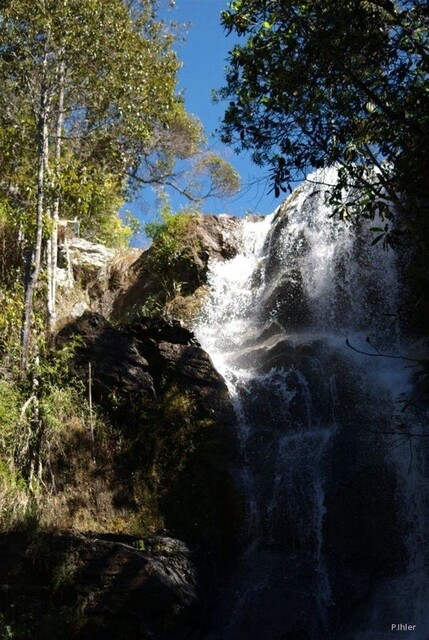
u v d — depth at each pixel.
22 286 16.30
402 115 9.66
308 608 10.19
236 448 12.41
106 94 17.36
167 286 18.06
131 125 18.09
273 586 10.52
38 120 16.45
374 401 12.37
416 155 9.18
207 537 11.38
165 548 10.73
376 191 9.98
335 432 12.12
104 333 13.88
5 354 14.86
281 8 10.38
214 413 12.80
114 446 12.83
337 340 14.21
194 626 10.08
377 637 10.03
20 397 13.42
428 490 11.18
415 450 11.45
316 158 10.44
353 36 9.72
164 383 13.27
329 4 9.79
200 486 12.08
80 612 10.02
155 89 18.94
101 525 11.74
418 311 10.60
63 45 16.55
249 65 10.53
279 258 17.03
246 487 11.84
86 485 12.30
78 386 13.43
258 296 16.66
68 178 16.80
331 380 12.88
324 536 11.08
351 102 10.30
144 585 10.07
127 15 18.75
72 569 10.38
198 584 10.52
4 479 12.02
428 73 9.95
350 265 15.34
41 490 12.20
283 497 11.53
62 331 14.15
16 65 16.53
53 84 16.70
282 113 10.58
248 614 10.20
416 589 10.45
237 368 14.16
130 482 12.37
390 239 9.95
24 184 16.33
